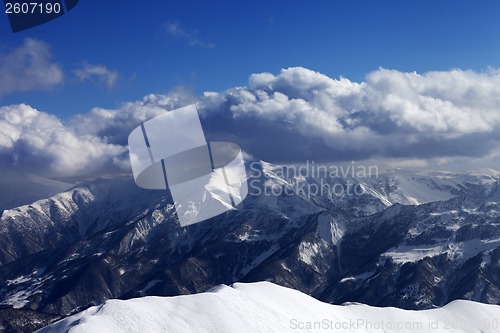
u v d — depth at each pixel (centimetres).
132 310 17225
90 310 17688
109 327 16325
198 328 16950
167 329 16650
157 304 17862
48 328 17212
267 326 17900
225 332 16850
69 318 17462
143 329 16488
